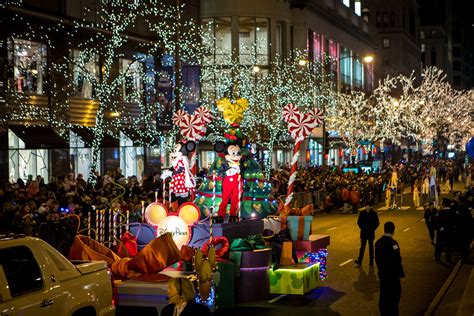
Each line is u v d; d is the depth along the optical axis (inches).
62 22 1366.9
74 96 1422.2
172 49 1744.6
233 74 2150.6
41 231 693.9
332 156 2915.8
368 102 3152.1
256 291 594.6
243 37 2265.0
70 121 1391.5
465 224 872.3
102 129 1475.1
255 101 2118.6
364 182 1871.3
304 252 659.4
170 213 569.3
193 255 529.0
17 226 684.1
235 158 609.9
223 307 567.2
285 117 709.3
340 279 727.7
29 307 331.6
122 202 791.7
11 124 1229.7
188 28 1900.8
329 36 2854.3
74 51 1433.3
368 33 3715.6
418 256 911.7
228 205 638.5
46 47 1348.4
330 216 1540.4
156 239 498.0
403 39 4557.1
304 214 680.4
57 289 355.6
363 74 3526.1
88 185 1016.2
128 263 491.8
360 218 818.2
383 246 503.8
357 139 2837.1
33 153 1309.1
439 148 3912.4
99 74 1526.8
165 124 1185.4
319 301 608.4
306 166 2324.1
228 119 649.0
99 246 515.2
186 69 1753.2
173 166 636.7
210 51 2034.9
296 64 2374.5
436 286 694.5
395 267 502.0
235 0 2239.2
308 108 2284.7
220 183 639.1
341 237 1115.3
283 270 624.1
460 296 636.1
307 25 2507.4
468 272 784.9
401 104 3297.2
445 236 859.4
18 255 342.3
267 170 1619.1
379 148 3420.3
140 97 1656.0
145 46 1669.5
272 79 2230.6
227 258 573.6
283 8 2349.9
